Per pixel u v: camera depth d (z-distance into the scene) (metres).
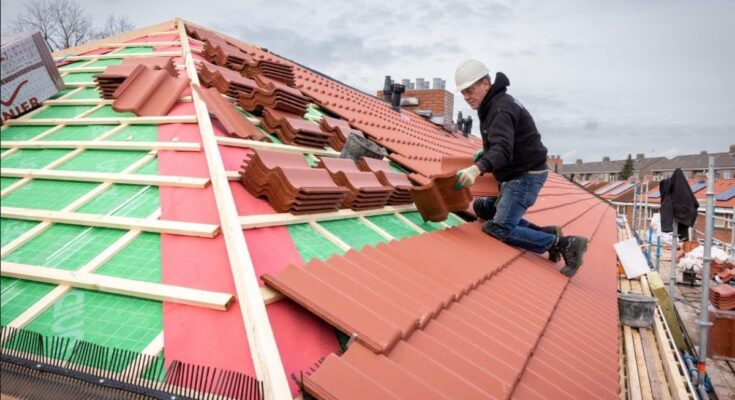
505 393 2.40
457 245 4.62
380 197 4.86
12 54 5.06
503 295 3.98
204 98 4.88
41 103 5.47
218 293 2.50
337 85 11.89
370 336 2.33
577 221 10.08
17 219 3.42
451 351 2.60
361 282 2.99
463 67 4.61
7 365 2.20
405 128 10.59
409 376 2.17
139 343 2.30
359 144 5.46
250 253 2.96
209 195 3.45
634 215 27.02
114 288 2.60
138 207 3.42
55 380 2.09
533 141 4.79
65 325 2.46
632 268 9.94
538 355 3.20
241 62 6.99
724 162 72.44
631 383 5.69
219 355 2.19
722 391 9.10
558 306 4.35
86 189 3.75
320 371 2.04
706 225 8.79
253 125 5.08
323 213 3.96
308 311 2.62
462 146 14.23
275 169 3.60
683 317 14.51
